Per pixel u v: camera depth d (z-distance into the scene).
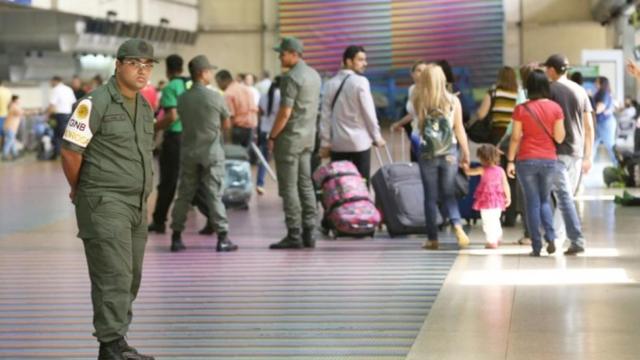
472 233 13.91
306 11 42.28
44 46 32.81
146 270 11.61
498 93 14.09
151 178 7.37
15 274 11.65
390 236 13.79
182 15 40.12
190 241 13.88
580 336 8.10
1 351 8.16
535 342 7.95
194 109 12.59
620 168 19.50
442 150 12.32
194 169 12.78
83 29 32.22
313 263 11.87
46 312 9.62
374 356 7.75
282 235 14.32
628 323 8.50
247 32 42.47
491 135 14.16
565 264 11.31
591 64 28.77
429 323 8.70
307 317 9.12
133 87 7.21
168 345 8.21
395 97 42.28
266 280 10.88
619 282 10.23
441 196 12.57
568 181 11.78
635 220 14.77
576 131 11.81
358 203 13.64
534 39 41.66
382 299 9.77
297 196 12.91
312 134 12.78
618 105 28.19
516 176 12.13
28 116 31.95
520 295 9.72
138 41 7.21
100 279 7.14
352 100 13.73
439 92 12.30
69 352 8.13
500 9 41.59
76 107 7.13
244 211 17.11
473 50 41.88
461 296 9.77
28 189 21.38
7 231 15.26
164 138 14.49
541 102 11.53
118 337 7.16
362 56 13.91
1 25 32.19
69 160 7.11
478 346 7.89
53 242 14.13
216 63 42.59
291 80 12.37
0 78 34.53
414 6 42.00
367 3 42.12
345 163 13.89
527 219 11.91
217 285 10.66
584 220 14.90
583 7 41.25
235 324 8.91
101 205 7.10
